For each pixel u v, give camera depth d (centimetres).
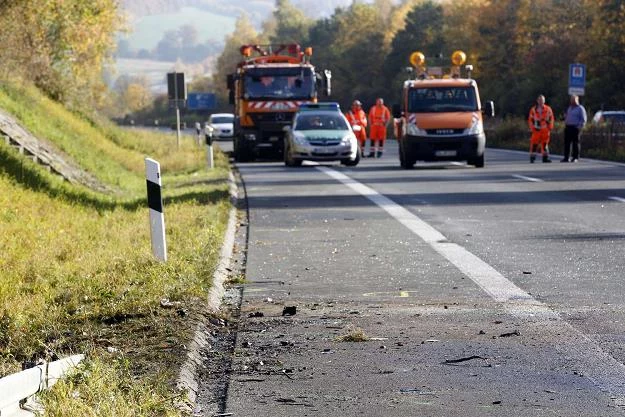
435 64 13662
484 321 1282
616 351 1112
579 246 1920
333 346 1163
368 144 8131
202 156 5659
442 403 934
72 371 919
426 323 1277
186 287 1405
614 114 6494
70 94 6028
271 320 1311
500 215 2470
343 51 19588
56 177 3180
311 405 934
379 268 1711
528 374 1027
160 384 924
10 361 1031
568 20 11988
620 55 10100
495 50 12912
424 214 2517
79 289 1391
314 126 4959
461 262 1752
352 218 2464
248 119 5691
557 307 1360
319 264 1767
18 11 5209
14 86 4653
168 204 2716
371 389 984
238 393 977
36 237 1953
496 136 7506
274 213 2622
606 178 3653
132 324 1208
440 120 4425
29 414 823
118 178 4003
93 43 7681
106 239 1967
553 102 11256
